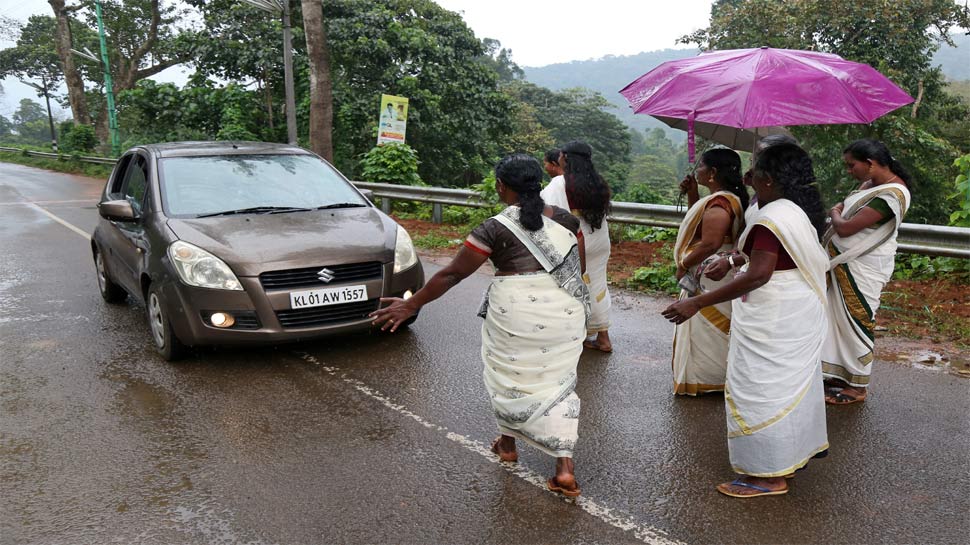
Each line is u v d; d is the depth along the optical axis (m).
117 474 3.43
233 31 21.06
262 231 5.04
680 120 4.61
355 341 5.49
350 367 4.91
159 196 5.46
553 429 3.06
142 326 5.94
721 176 3.87
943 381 4.51
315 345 5.39
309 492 3.25
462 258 3.00
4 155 41.78
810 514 3.03
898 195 3.86
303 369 4.87
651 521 3.00
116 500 3.19
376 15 20.62
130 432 3.89
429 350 5.27
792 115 3.17
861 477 3.33
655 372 4.82
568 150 4.68
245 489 3.28
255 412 4.16
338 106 20.30
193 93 21.17
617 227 9.42
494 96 22.80
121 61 35.88
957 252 6.01
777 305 2.99
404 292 5.20
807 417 3.08
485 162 24.11
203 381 4.66
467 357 5.12
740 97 3.20
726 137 4.57
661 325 5.96
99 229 6.70
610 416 4.09
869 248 3.97
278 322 4.71
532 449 3.69
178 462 3.54
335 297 4.84
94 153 32.47
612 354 5.21
